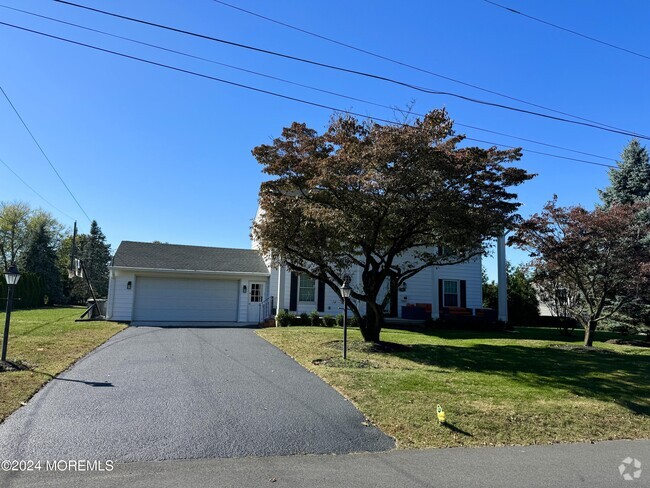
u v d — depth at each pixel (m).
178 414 6.33
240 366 9.56
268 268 22.17
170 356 10.34
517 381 9.48
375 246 13.52
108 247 54.59
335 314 21.70
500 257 22.84
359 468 4.99
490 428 6.56
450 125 11.48
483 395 8.09
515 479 4.86
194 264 21.45
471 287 23.88
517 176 12.31
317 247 12.35
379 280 13.63
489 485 4.67
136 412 6.32
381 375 9.13
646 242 16.95
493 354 12.70
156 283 20.81
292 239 12.32
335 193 11.82
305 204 11.71
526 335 19.39
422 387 8.37
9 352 9.60
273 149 13.23
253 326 19.61
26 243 43.53
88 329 14.81
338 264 13.07
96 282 49.66
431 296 23.25
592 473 5.15
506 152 12.42
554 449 6.01
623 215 15.02
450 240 12.20
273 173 13.27
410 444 5.86
